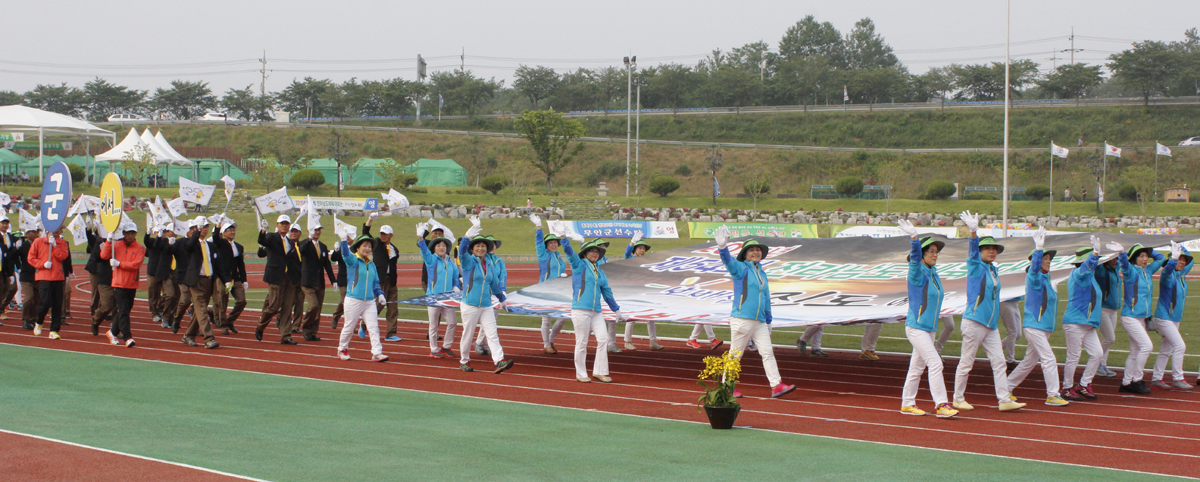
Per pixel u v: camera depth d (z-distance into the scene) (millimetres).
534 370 11352
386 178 58969
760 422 7879
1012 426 7875
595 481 5359
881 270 13617
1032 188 68625
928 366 8391
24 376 9336
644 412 8312
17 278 17781
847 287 12680
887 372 11734
